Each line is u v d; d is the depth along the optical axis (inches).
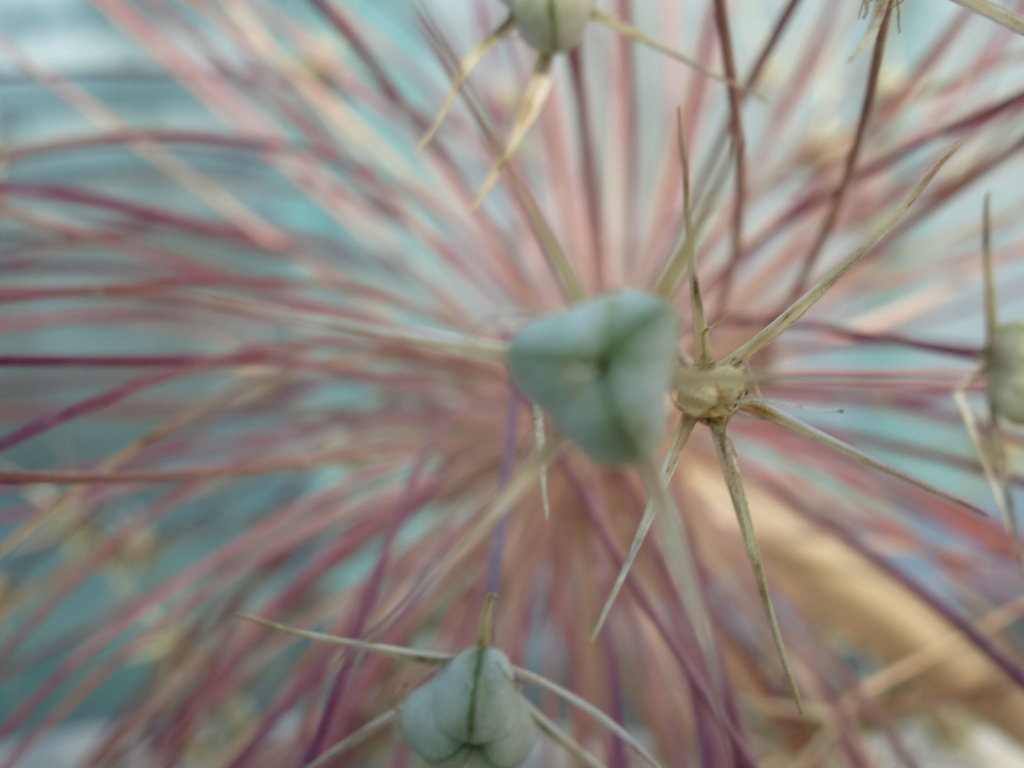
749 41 8.2
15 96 8.8
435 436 5.3
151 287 4.7
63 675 6.2
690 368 2.8
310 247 7.4
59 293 4.5
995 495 3.4
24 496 7.6
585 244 6.9
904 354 8.2
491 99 7.3
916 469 8.1
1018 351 3.3
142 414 7.5
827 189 6.0
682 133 2.7
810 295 2.8
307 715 5.3
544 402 2.4
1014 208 7.2
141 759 6.2
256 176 9.0
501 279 7.0
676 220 6.5
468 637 5.7
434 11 7.7
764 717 6.7
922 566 7.6
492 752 3.0
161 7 7.2
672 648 4.3
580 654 6.2
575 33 3.2
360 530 6.2
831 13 6.8
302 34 7.5
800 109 8.2
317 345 5.9
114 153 8.8
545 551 6.5
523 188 3.8
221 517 8.5
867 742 7.2
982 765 7.5
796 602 6.6
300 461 4.7
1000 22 2.9
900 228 5.7
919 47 8.0
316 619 7.0
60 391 8.8
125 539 6.7
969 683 6.1
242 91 7.4
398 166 7.4
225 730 7.3
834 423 7.6
